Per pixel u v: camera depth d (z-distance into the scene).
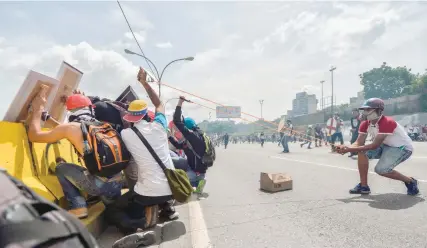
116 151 2.64
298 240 2.77
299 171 7.57
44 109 3.06
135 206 2.98
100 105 3.40
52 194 2.66
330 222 3.28
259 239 2.80
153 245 2.58
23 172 2.58
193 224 3.20
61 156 3.30
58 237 0.51
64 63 3.23
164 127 3.02
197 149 4.75
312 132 25.78
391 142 4.39
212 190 5.38
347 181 5.82
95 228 2.73
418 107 47.25
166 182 2.85
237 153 17.97
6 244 0.46
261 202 4.32
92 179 2.73
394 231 2.94
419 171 6.75
